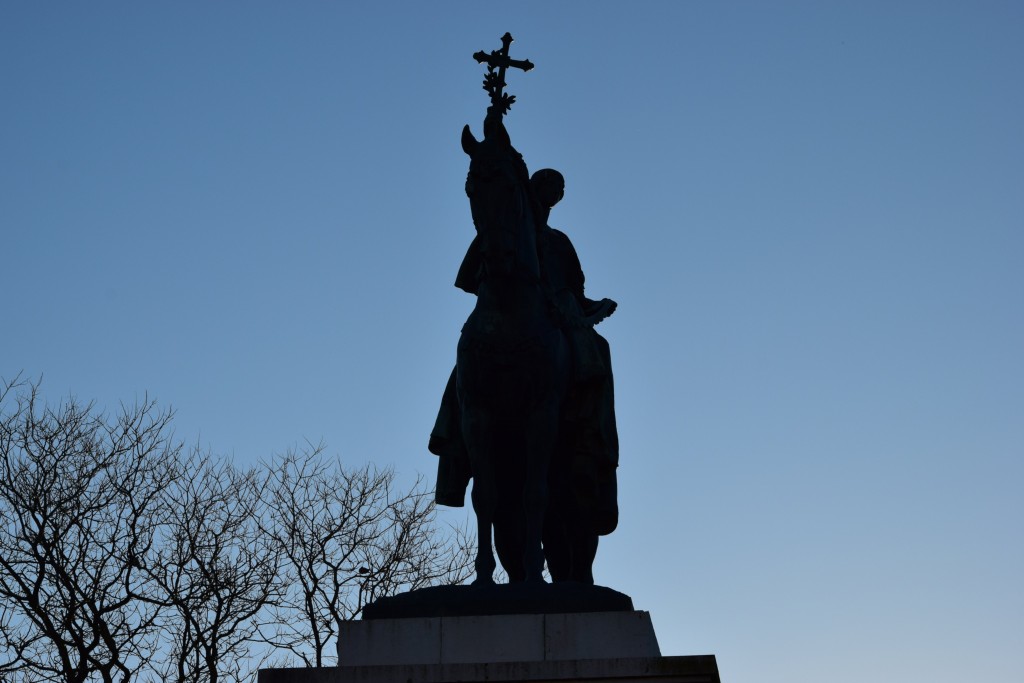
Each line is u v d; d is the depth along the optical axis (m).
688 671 8.98
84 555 20.41
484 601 9.59
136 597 19.59
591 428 11.14
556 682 9.02
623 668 9.00
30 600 19.31
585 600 9.61
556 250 11.93
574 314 11.45
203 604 20.22
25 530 20.31
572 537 11.77
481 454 10.50
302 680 9.10
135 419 21.91
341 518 22.27
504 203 10.40
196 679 19.17
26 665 19.00
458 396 10.79
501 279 10.55
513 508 11.41
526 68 11.62
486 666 9.07
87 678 19.22
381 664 9.30
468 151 10.80
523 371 10.48
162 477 21.47
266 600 20.78
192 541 20.70
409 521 22.89
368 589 22.05
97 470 21.08
